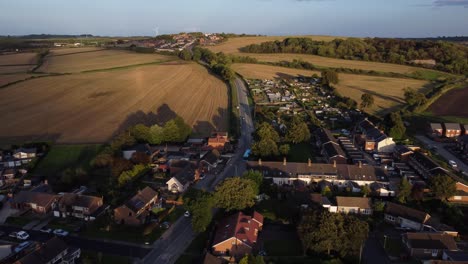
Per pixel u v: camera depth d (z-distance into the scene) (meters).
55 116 174.62
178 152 137.12
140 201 94.50
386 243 83.88
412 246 78.81
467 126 161.12
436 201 102.38
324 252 77.69
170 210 97.31
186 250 80.81
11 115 174.75
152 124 168.25
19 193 100.88
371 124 164.00
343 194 106.31
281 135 158.38
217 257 74.81
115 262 76.62
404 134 163.25
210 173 121.69
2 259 76.88
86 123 166.50
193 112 188.75
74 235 86.75
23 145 133.50
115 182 111.50
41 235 87.00
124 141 136.25
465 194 104.00
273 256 77.94
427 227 88.00
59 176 113.19
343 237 76.31
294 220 90.94
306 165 116.06
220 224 87.50
